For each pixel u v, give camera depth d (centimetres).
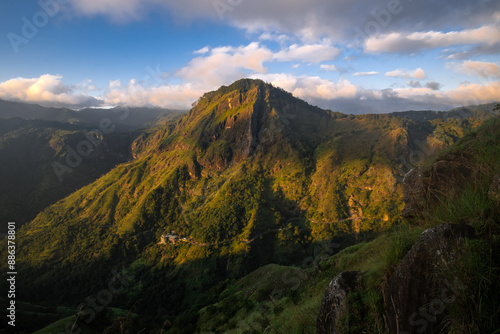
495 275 177
